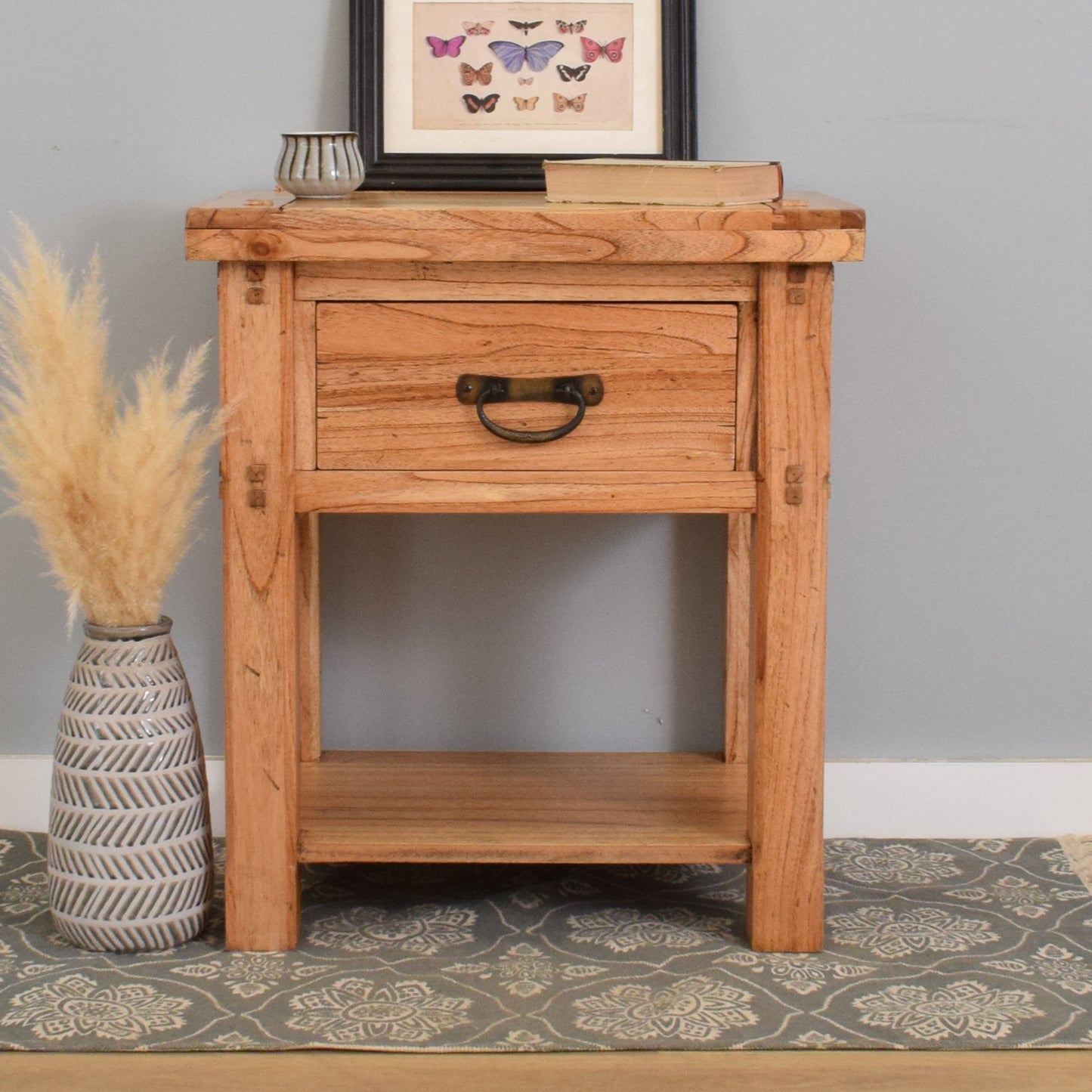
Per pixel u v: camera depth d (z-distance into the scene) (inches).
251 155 66.7
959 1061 48.4
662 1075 47.4
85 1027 49.8
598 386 53.7
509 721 70.7
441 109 65.7
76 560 55.1
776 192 55.6
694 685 70.4
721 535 69.3
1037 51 66.3
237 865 55.7
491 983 53.4
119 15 65.7
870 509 69.0
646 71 65.7
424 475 54.2
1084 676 70.1
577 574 69.7
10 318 56.1
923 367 68.2
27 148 66.6
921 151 66.9
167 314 67.7
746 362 53.8
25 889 62.2
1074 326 67.9
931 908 61.0
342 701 70.3
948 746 70.4
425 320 53.4
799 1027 50.1
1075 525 69.2
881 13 66.1
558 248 52.2
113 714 55.0
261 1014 50.8
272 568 54.1
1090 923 59.4
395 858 56.0
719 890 63.1
